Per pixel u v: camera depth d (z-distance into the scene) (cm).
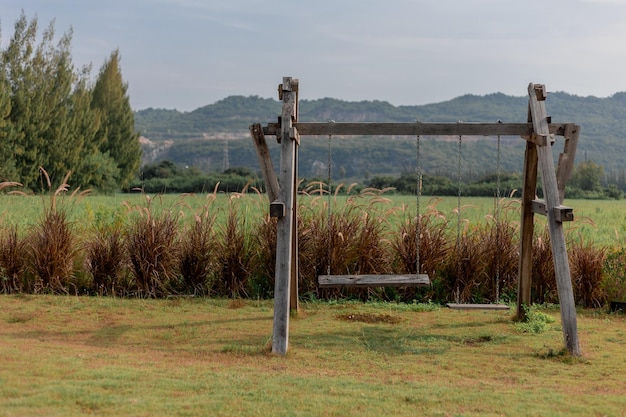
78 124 4481
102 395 472
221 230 1096
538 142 770
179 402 468
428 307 982
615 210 2947
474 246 1060
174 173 6041
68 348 659
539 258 1052
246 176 5134
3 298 987
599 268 1024
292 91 773
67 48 4247
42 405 441
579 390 560
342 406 478
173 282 1073
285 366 629
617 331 839
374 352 706
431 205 1127
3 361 554
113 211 1459
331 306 987
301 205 1105
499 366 653
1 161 3803
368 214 1083
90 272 1068
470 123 802
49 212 1106
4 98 3781
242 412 454
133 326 822
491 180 3575
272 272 1048
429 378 595
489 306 871
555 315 948
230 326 830
